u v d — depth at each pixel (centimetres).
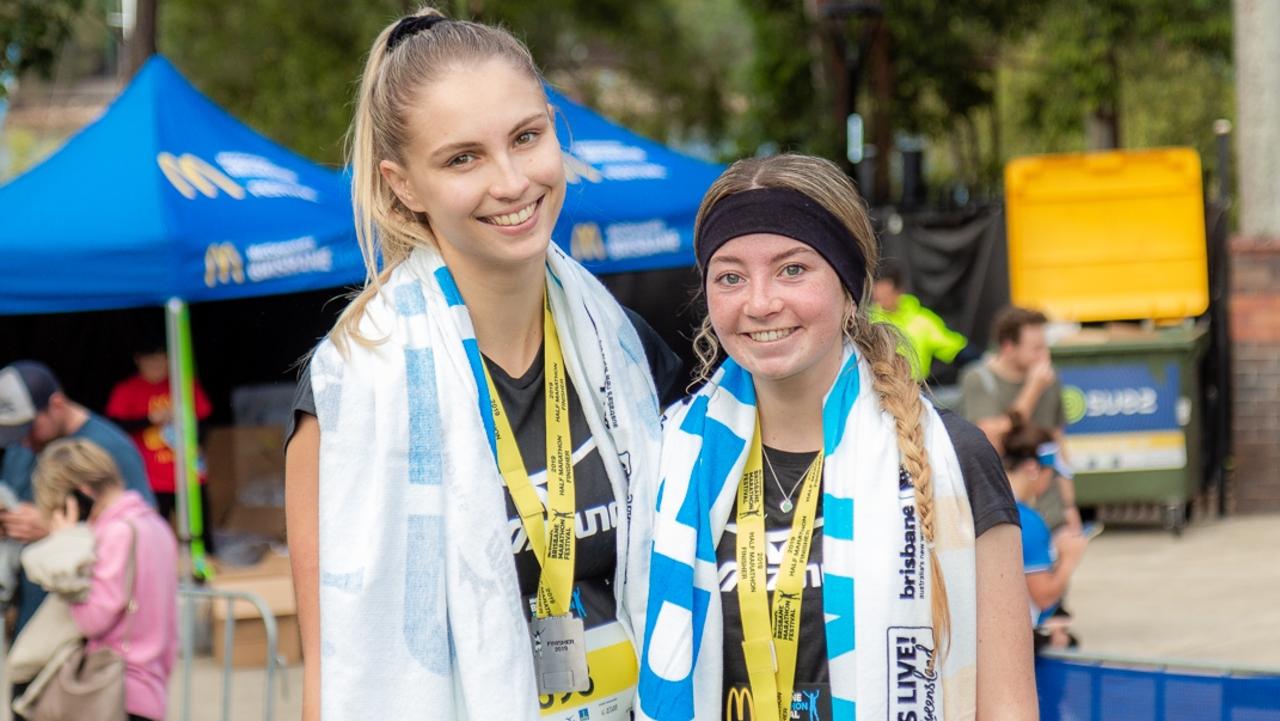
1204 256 1171
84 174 713
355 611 238
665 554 248
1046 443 652
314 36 2022
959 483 237
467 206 242
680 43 2261
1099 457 1026
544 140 248
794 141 1870
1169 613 813
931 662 234
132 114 739
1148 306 1172
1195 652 726
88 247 677
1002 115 2817
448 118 240
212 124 775
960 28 2138
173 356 753
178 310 747
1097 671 376
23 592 534
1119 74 2230
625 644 262
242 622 760
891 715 233
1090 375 1026
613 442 264
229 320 962
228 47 2069
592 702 258
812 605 242
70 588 485
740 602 244
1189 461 1030
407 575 241
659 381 290
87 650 493
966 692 235
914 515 236
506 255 246
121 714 488
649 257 798
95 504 506
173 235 676
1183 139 2839
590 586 262
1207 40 2047
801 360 239
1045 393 874
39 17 1065
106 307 688
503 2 2044
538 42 2181
